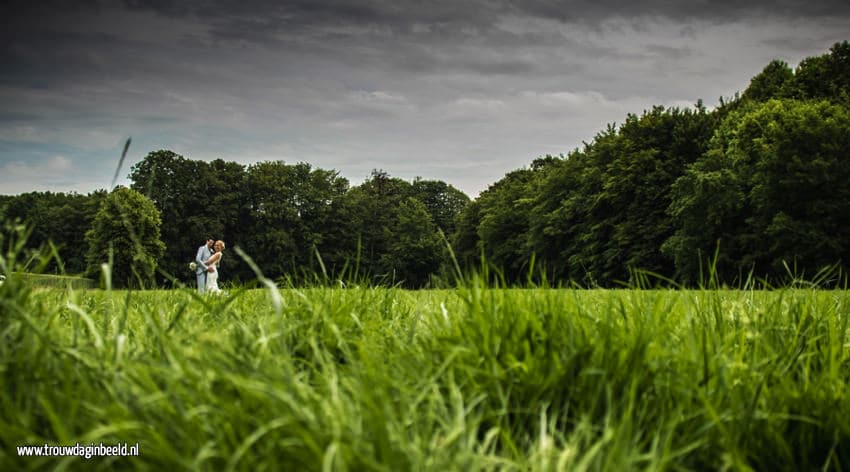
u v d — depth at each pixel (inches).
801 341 121.6
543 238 2507.4
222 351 92.4
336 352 119.6
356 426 72.4
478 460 68.2
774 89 2146.9
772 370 105.3
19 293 94.6
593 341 102.3
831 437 89.1
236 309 168.9
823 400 94.7
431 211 4429.1
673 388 94.3
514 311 106.0
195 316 141.3
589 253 2201.0
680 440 84.4
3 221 91.0
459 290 117.4
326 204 3698.3
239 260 3378.4
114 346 103.4
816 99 1955.0
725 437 80.4
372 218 3700.8
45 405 71.6
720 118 2226.9
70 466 73.1
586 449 76.6
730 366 102.3
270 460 67.6
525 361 94.2
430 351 104.6
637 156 2119.8
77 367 90.7
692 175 1867.6
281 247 3398.1
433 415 79.0
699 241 1792.6
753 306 145.5
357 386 84.7
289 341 117.5
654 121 2230.6
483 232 3100.4
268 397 75.5
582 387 90.0
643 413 85.7
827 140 1689.2
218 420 73.7
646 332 101.5
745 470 74.1
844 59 2085.4
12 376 84.0
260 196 3548.2
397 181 4350.4
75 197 2955.2
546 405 84.4
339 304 138.6
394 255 3427.7
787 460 85.0
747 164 1829.5
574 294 128.2
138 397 78.0
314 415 73.2
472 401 89.4
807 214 1690.5
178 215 3211.1
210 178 3366.1
